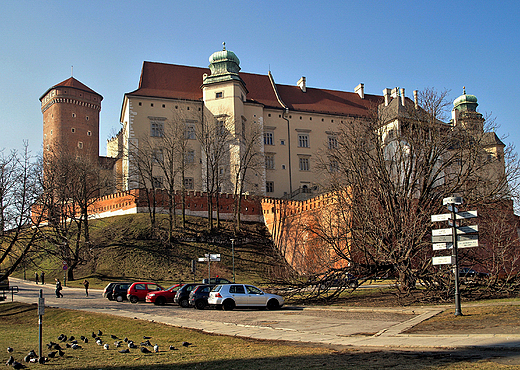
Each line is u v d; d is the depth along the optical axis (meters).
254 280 48.09
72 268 52.25
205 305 29.14
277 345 15.34
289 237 53.28
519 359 11.22
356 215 30.28
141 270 50.97
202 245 56.06
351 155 33.81
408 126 33.19
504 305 19.81
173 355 14.59
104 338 19.09
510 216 34.34
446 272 25.45
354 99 86.12
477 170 31.52
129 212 62.56
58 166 59.22
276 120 77.38
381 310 22.30
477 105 75.81
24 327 24.92
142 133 69.38
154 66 75.94
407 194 30.48
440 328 16.11
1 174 36.53
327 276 29.12
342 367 11.46
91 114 98.69
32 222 38.00
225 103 71.31
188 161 69.81
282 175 76.00
